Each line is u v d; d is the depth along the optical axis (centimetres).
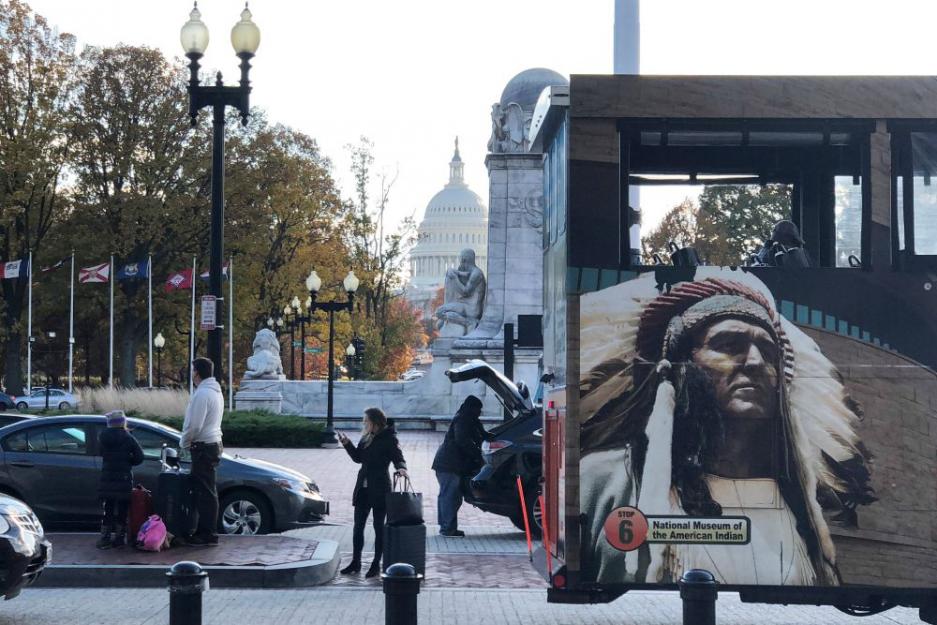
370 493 1427
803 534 964
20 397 6206
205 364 1512
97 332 7231
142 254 6481
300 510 1711
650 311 971
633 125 970
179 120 6406
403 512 1382
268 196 6819
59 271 6525
